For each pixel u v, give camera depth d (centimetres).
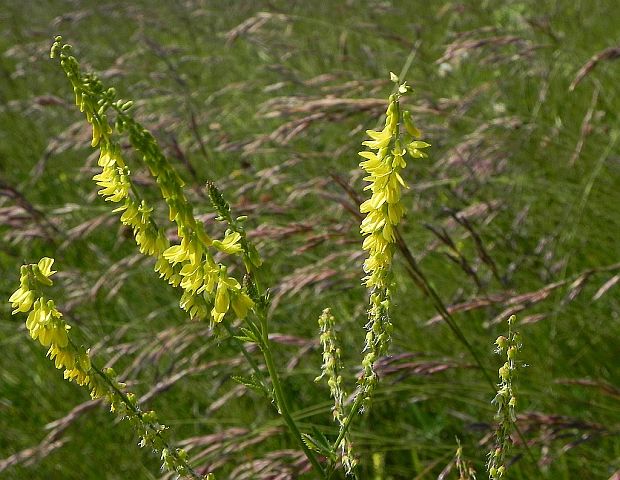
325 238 40
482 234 46
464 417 36
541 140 47
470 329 43
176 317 50
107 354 47
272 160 59
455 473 37
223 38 76
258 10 78
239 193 50
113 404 22
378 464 39
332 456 23
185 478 23
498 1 72
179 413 45
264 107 56
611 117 55
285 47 67
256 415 44
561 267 42
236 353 45
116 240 59
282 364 44
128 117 19
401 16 76
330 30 73
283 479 34
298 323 46
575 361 42
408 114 20
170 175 19
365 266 22
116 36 89
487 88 51
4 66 90
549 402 38
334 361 24
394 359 34
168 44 87
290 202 48
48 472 44
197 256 20
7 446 46
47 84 79
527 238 47
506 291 39
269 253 46
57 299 53
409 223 48
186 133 61
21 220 52
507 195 46
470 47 51
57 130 71
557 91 58
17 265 58
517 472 36
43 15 98
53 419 47
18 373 50
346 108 46
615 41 62
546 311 42
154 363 42
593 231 45
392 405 42
